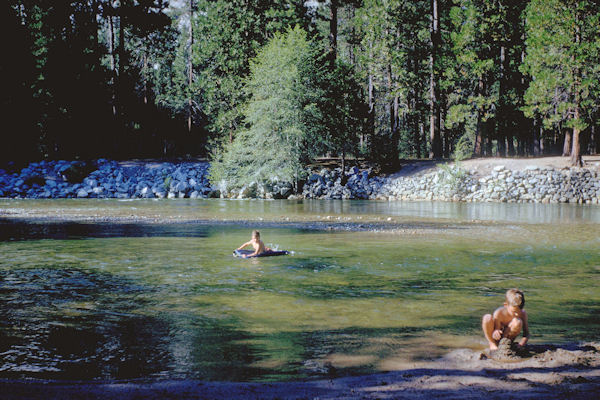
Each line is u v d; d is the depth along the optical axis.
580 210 29.23
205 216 25.50
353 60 62.91
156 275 10.93
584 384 4.75
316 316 7.66
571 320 7.39
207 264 12.32
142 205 33.12
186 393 4.58
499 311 6.06
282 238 17.19
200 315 7.73
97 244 15.62
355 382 4.93
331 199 40.69
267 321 7.39
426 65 48.38
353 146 46.25
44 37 48.22
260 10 48.44
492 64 41.09
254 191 42.16
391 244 15.76
